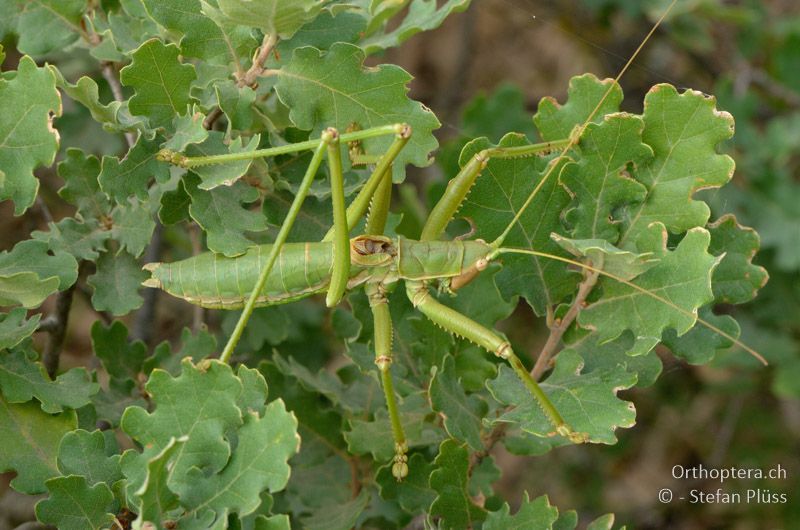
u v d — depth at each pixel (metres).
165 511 0.38
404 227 0.53
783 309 0.55
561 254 0.42
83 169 0.42
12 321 0.40
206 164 0.40
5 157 0.39
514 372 0.42
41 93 0.39
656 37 0.66
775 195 0.55
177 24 0.41
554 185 0.42
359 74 0.41
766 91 0.64
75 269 0.41
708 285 0.40
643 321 0.41
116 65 0.45
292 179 0.43
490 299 0.44
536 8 0.68
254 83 0.41
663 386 0.60
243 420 0.38
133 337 0.49
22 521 0.51
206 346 0.45
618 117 0.41
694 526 0.60
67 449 0.39
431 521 0.41
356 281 0.43
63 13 0.44
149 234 0.42
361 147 0.41
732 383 0.57
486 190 0.42
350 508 0.44
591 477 0.64
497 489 0.65
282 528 0.37
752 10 0.64
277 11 0.40
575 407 0.40
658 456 0.64
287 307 0.54
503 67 0.78
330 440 0.45
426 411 0.44
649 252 0.40
